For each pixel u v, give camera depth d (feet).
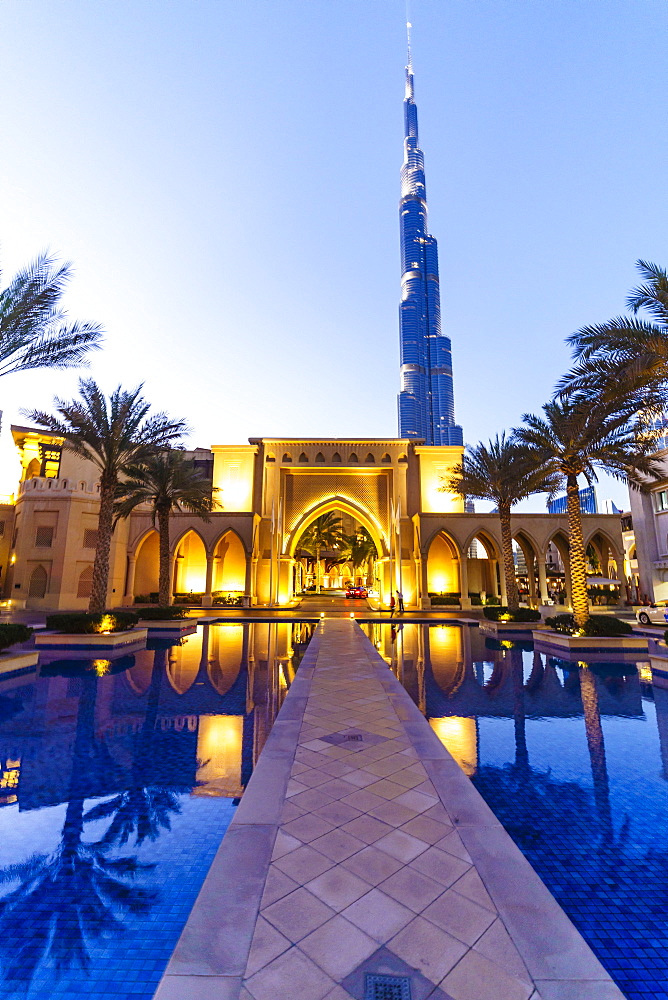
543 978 6.99
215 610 96.89
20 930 9.68
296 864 9.86
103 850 12.63
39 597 92.17
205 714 25.67
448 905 8.63
